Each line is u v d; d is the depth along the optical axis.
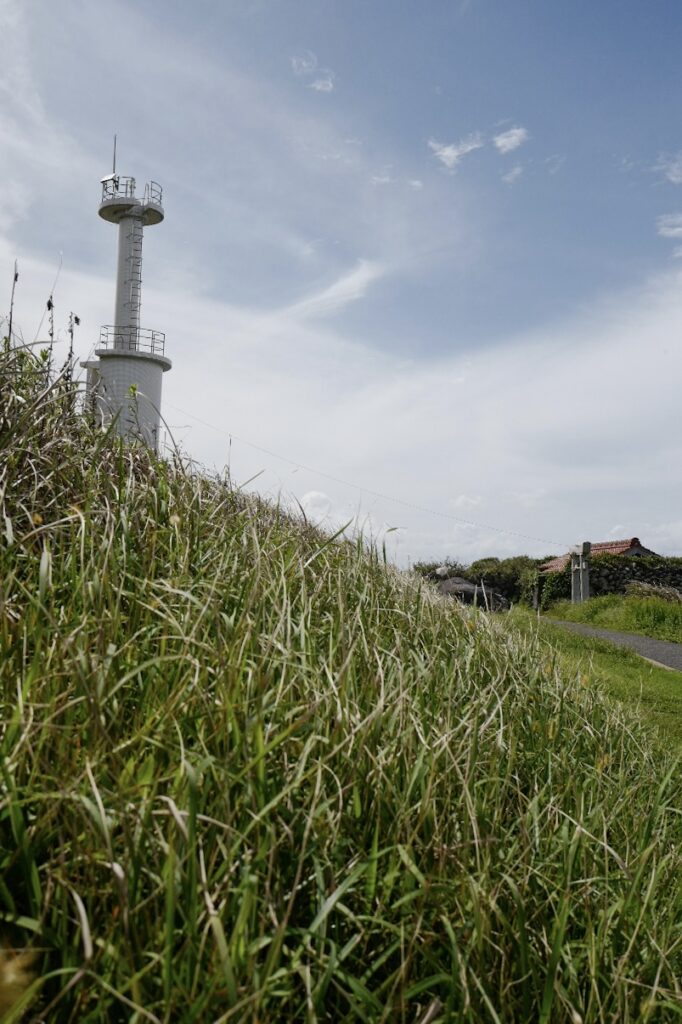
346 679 2.44
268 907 1.61
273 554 3.37
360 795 2.16
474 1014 1.68
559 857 2.40
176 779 1.79
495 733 2.93
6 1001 1.29
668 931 2.27
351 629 2.93
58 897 1.55
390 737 2.34
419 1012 1.64
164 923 1.52
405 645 3.38
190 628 2.44
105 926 1.53
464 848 2.02
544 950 2.04
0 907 1.54
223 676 2.11
